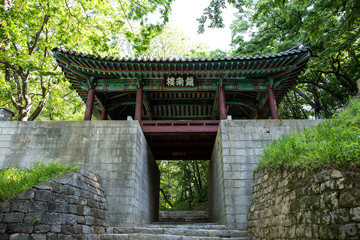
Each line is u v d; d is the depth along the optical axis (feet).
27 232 18.99
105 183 31.68
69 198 22.90
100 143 34.32
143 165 38.86
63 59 38.29
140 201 35.40
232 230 28.66
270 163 25.45
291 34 58.80
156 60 38.04
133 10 41.11
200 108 54.80
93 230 25.50
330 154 15.84
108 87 42.47
